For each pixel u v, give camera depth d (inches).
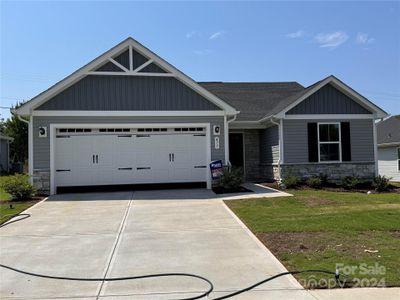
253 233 303.4
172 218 368.5
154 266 229.5
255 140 743.1
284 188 577.6
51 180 545.3
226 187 551.8
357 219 346.0
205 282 201.5
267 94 834.2
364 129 645.9
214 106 589.6
